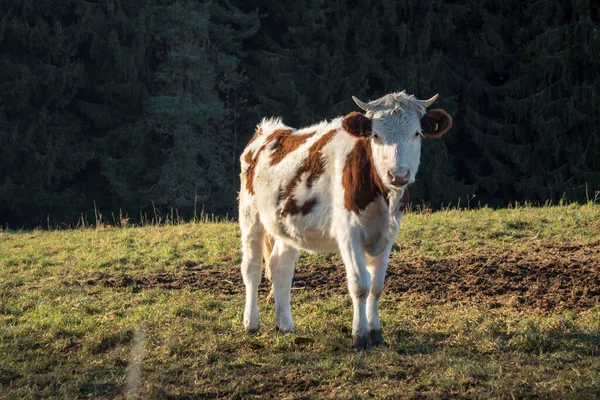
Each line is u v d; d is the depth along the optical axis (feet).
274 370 21.61
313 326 26.58
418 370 20.74
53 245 46.01
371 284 23.72
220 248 41.52
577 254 35.58
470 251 37.78
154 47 114.11
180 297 32.04
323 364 21.61
